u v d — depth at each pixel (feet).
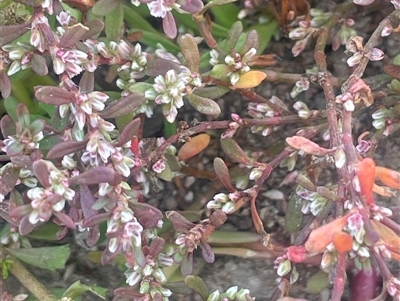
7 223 1.32
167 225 1.27
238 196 1.18
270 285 1.38
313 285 1.30
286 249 1.13
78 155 1.11
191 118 1.39
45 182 1.00
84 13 1.20
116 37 1.17
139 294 1.13
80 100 1.03
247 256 1.37
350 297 1.37
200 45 1.38
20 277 1.21
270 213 1.39
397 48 1.38
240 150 1.20
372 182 0.97
